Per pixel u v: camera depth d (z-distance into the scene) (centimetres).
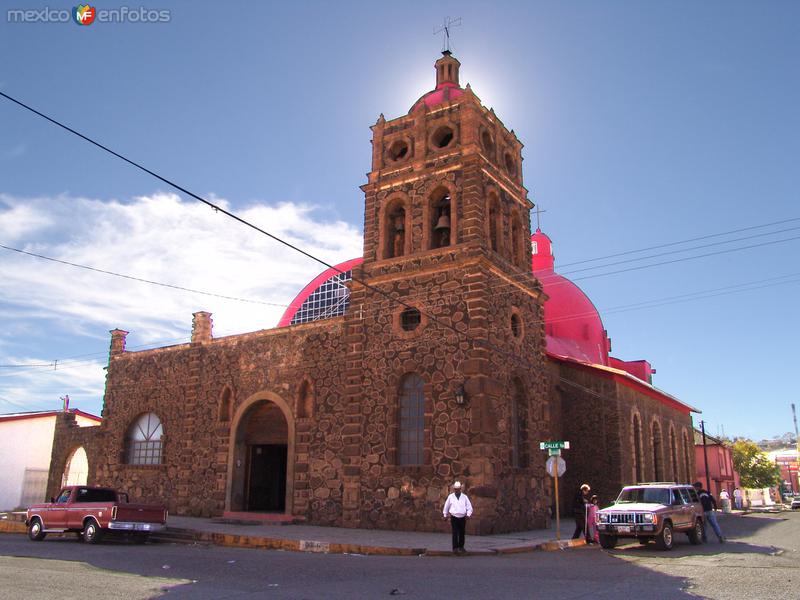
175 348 3316
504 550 1812
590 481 3117
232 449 2919
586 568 1435
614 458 3088
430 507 2278
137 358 3469
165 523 2134
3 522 2723
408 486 2341
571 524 2761
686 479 4188
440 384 2367
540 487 2575
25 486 3928
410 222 2645
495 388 2359
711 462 5831
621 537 1936
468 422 2272
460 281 2427
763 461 8494
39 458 4022
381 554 1812
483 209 2548
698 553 1786
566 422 3244
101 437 3478
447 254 2486
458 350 2361
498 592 1105
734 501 6031
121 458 3356
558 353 3516
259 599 1037
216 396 3059
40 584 1155
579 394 3241
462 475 2238
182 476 3072
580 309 4006
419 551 1791
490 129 2767
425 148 2688
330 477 2588
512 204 2845
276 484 3072
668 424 3981
